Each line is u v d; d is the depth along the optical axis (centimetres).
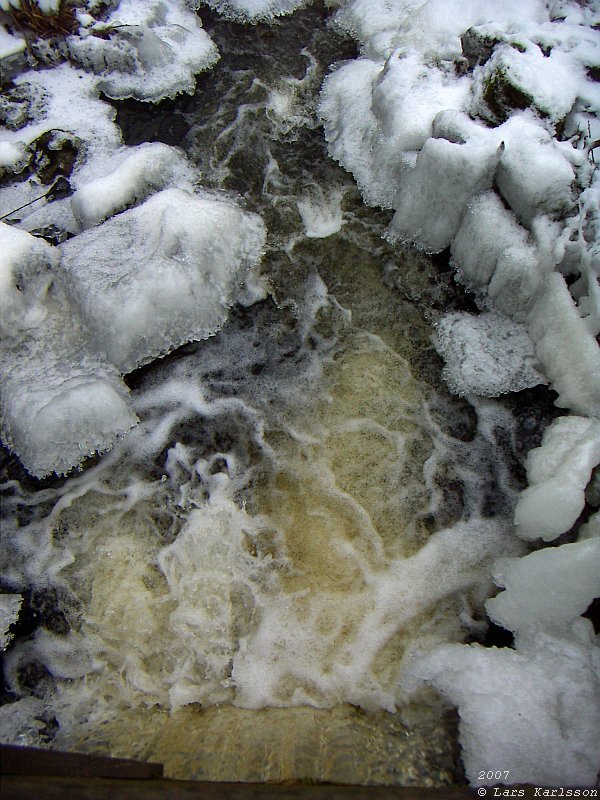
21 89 217
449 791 114
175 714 142
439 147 167
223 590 155
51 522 166
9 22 220
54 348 173
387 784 120
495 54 183
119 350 172
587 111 177
